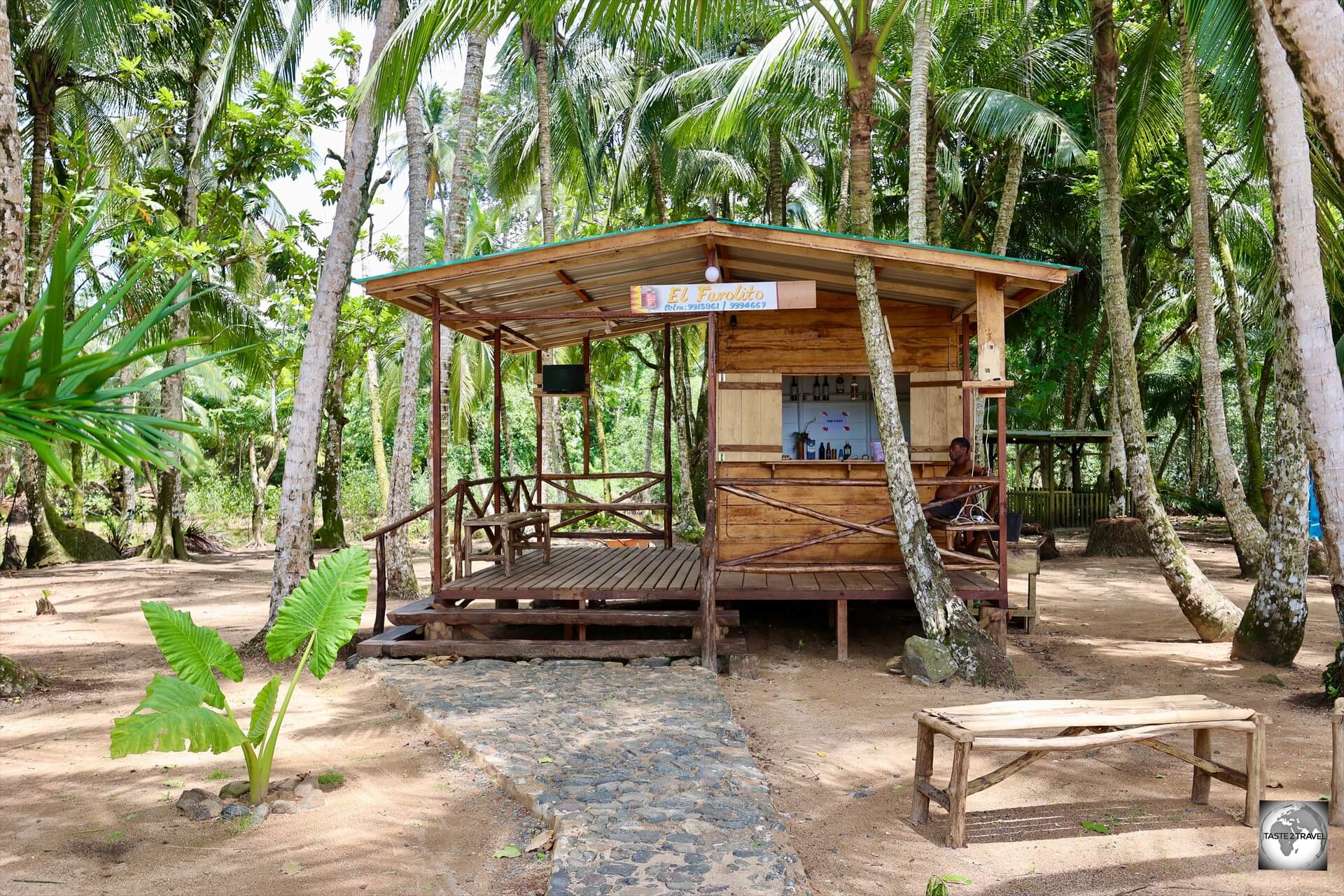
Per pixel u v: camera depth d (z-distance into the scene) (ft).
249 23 40.22
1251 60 28.25
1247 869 12.67
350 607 16.34
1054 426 96.73
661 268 29.73
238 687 23.77
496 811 14.93
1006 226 49.11
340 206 29.30
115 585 47.39
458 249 38.96
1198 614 29.53
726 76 53.16
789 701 21.91
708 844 12.79
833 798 15.55
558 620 26.12
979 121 44.98
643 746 17.51
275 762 17.60
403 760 17.66
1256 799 14.16
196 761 17.75
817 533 31.14
